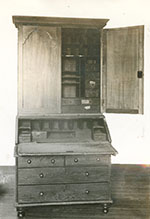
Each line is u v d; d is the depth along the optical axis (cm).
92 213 376
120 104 457
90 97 455
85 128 446
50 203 367
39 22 431
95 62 466
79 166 371
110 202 374
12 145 559
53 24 435
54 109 444
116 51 454
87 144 405
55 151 367
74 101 451
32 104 440
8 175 516
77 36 464
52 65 440
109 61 459
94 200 375
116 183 485
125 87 453
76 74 475
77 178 371
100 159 373
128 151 570
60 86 443
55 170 367
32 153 357
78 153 363
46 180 367
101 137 423
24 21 429
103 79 461
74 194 371
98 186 375
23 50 434
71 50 462
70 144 404
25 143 405
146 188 464
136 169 557
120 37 450
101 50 456
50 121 443
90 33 464
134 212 381
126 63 450
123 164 571
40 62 438
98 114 452
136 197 430
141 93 441
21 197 363
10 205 397
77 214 374
